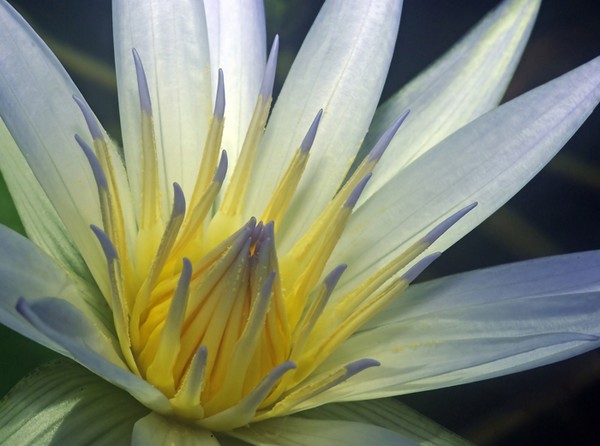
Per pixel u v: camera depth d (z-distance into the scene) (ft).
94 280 0.56
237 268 0.53
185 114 0.59
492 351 0.52
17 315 0.49
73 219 0.54
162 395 0.51
